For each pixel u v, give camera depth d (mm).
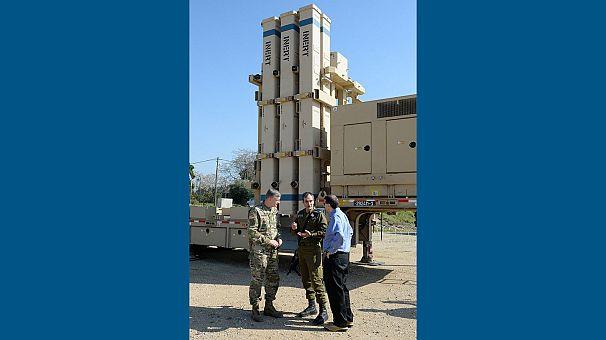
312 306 6016
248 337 4984
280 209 9219
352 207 8398
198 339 4859
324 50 9523
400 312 6234
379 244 17688
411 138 7797
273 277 5887
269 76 9695
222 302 6648
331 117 8688
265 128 9695
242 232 10477
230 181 37750
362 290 7875
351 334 5180
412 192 7797
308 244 5809
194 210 11422
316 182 9047
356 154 8312
